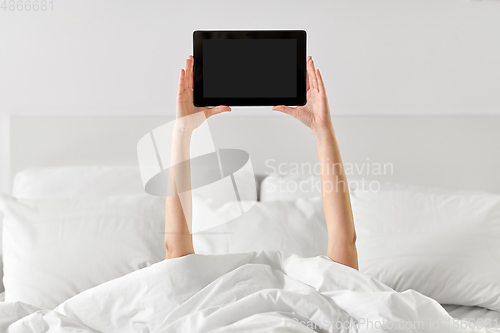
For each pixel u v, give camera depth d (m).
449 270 1.41
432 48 1.90
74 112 1.87
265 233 1.56
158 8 1.87
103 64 1.87
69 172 1.76
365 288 1.08
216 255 1.19
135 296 1.09
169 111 1.89
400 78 1.91
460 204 1.57
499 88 1.91
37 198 1.58
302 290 1.04
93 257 1.42
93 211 1.52
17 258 1.42
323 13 1.89
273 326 0.90
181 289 1.09
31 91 1.86
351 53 1.90
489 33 1.90
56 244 1.43
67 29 1.86
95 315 1.07
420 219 1.53
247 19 1.89
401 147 1.89
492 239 1.46
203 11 1.88
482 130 1.88
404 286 1.44
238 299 1.05
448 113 1.91
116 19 1.87
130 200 1.59
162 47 1.88
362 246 1.52
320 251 1.55
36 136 1.83
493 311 1.41
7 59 1.84
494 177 1.89
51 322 0.99
